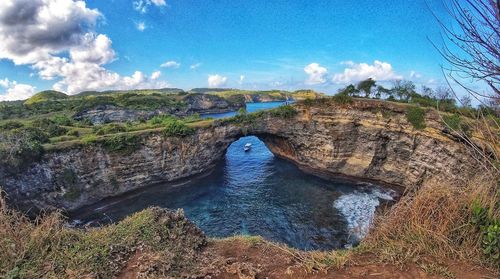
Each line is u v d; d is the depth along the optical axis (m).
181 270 6.77
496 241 6.16
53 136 43.19
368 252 7.27
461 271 6.09
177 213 8.96
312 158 47.16
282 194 36.50
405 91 54.88
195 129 44.28
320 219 28.88
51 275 6.23
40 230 7.35
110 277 6.36
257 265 7.14
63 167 33.69
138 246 7.41
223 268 6.92
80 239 7.50
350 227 26.83
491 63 3.70
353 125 42.62
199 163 45.03
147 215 8.51
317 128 45.31
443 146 33.28
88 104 96.94
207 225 28.62
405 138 38.25
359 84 56.16
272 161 53.66
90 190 35.53
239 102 173.88
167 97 139.75
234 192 37.84
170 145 41.66
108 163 37.06
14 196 30.20
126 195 38.50
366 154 42.00
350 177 43.28
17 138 32.38
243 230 27.19
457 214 7.07
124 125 51.97
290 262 7.27
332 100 44.81
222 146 48.56
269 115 48.50
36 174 31.84
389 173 40.31
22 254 6.54
